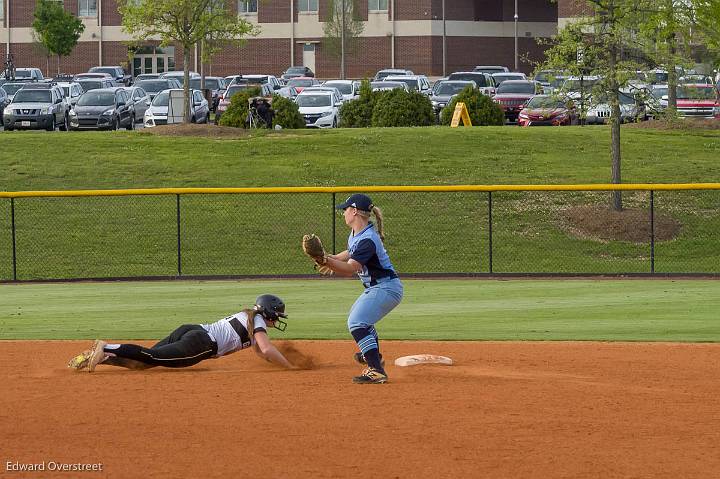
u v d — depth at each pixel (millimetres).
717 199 93312
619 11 86875
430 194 95125
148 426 30516
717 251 83625
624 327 51812
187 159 106000
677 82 90688
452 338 48656
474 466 26641
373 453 27734
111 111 152500
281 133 118688
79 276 78688
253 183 98188
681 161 105562
